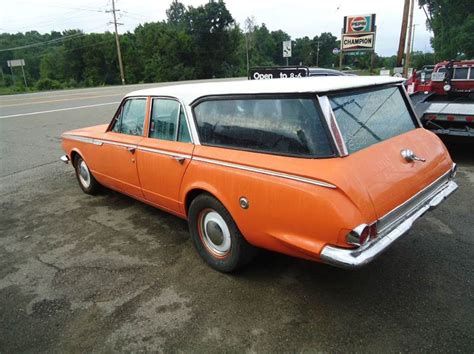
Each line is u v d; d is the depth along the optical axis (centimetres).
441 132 607
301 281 317
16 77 8012
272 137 269
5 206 535
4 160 794
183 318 280
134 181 422
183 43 6606
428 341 245
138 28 7612
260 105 278
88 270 354
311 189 237
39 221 476
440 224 405
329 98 257
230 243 317
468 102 646
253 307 287
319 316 273
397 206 255
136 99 412
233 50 7319
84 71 7219
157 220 461
